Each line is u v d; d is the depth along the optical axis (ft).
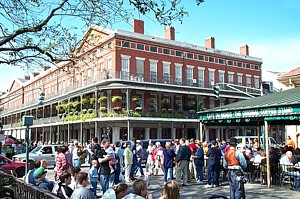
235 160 30.78
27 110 201.46
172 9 26.99
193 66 152.76
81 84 140.97
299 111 39.04
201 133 55.98
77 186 21.83
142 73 134.62
